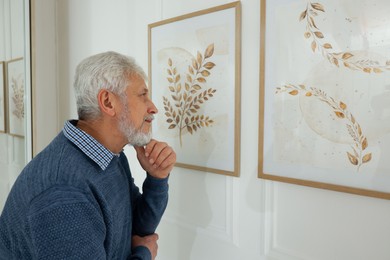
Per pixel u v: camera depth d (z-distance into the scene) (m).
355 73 0.94
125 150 1.81
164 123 1.53
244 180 1.26
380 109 0.90
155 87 1.55
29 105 2.07
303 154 1.07
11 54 1.97
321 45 1.00
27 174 0.80
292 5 1.06
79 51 2.06
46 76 2.17
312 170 1.05
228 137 1.27
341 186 0.98
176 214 1.54
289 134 1.09
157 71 1.53
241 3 1.22
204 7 1.35
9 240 0.81
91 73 0.87
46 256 0.68
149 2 1.58
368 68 0.92
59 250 0.68
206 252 1.41
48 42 2.18
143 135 0.96
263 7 1.12
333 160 1.00
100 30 1.90
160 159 1.08
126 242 1.01
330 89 0.99
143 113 0.95
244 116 1.24
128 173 1.16
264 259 1.21
